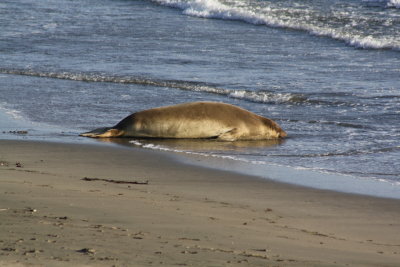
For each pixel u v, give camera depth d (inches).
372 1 4722.0
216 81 2829.7
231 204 1301.7
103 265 741.9
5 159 1648.6
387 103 2474.2
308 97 2561.5
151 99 2546.8
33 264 722.2
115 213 1084.5
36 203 1100.5
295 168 1684.3
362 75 2957.7
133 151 1835.6
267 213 1245.7
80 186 1334.9
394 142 1969.7
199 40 3799.2
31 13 4628.4
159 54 3412.9
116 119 2235.5
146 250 842.2
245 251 903.7
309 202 1360.7
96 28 4143.7
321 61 3267.7
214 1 4938.5
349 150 1888.5
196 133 2047.2
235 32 4069.9
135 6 5068.9
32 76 2984.7
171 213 1133.7
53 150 1790.1
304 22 4217.5
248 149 1911.9
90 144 1895.9
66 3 5118.1
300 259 883.4
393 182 1562.5
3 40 3759.8
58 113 2306.8
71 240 857.5
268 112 2384.4
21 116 2244.1
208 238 967.0
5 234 863.7
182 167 1659.7
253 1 4992.6
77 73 2999.5
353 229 1171.3
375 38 3742.6
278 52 3481.8
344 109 2407.7
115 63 3211.1
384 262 925.8
